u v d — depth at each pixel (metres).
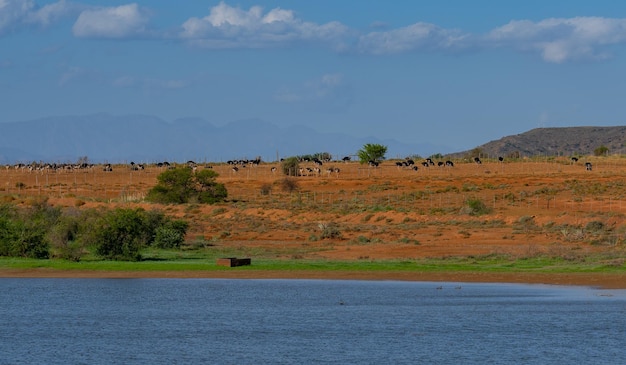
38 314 56.06
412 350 45.12
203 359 43.41
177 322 53.31
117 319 53.88
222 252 93.62
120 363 42.41
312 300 61.69
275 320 53.72
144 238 95.12
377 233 110.00
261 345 46.50
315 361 42.84
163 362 42.72
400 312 56.34
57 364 42.16
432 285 69.25
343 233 111.56
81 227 87.62
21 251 85.31
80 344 46.84
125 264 80.06
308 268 77.69
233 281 72.00
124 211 86.94
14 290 66.81
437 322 52.75
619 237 99.38
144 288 67.94
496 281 71.19
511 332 49.56
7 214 101.44
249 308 58.06
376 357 43.56
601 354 43.94
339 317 54.72
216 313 56.38
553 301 60.62
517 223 118.62
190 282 71.50
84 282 71.44
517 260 83.12
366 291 65.88
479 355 43.81
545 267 77.94
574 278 72.06
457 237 105.31
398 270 76.81
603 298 61.91
